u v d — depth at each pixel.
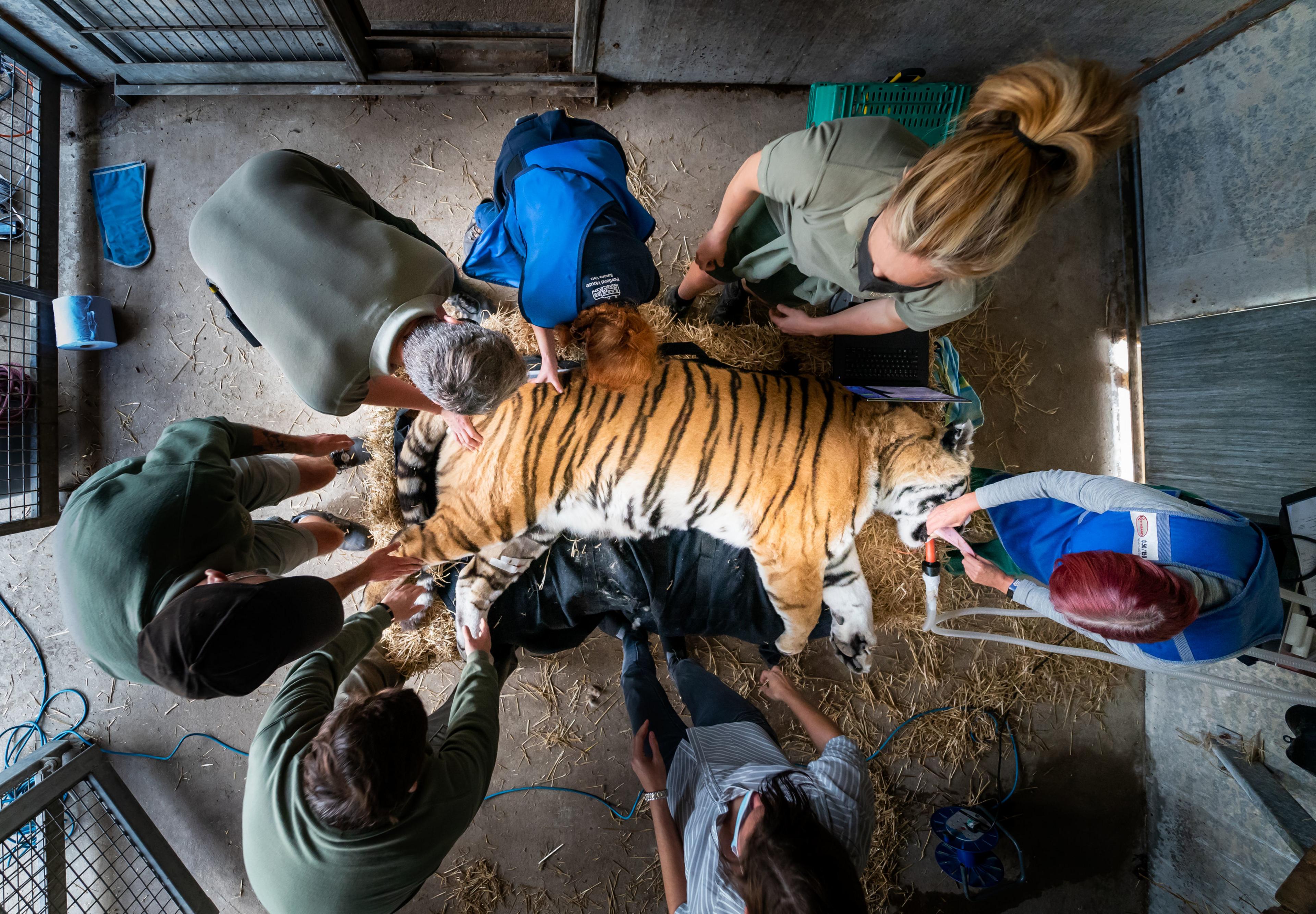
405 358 1.45
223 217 1.54
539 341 2.03
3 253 2.68
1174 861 2.88
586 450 2.33
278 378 2.87
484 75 2.81
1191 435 2.81
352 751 1.40
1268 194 2.45
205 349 2.84
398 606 2.28
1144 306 3.05
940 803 2.96
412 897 1.65
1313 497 2.20
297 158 1.64
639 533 2.55
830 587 2.65
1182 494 1.93
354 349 1.48
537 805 2.83
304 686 1.69
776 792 1.37
